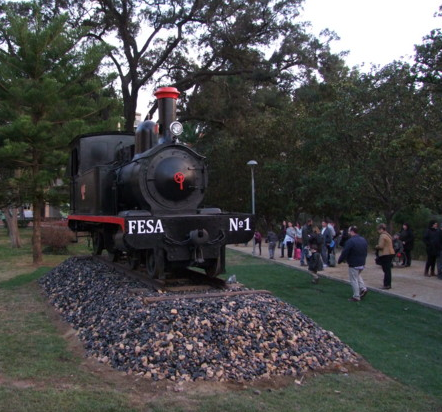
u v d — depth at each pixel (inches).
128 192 351.9
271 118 1083.9
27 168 607.5
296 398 193.3
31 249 819.4
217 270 333.7
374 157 599.2
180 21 1120.2
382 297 385.7
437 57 447.2
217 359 214.4
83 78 637.3
